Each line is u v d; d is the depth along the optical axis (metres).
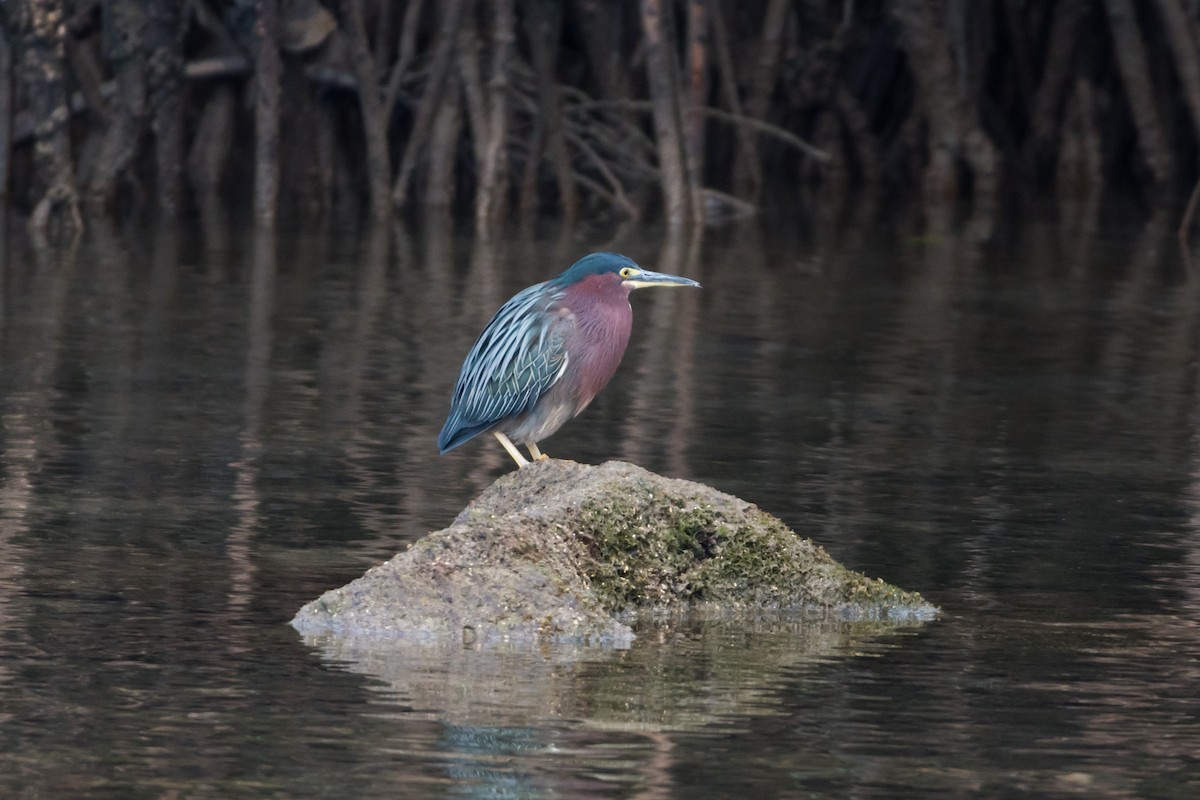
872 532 10.89
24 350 16.75
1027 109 38.47
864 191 36.53
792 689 7.77
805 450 13.29
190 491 11.61
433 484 11.92
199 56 32.50
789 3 36.34
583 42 35.22
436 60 31.17
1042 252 26.61
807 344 18.17
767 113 36.53
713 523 9.28
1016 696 7.72
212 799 6.39
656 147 34.56
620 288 10.12
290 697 7.50
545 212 32.00
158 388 15.15
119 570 9.60
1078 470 12.75
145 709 7.32
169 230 27.52
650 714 7.38
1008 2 38.12
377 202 30.62
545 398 10.02
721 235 28.36
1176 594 9.58
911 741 7.12
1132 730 7.29
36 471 12.08
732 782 6.62
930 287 22.50
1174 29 33.94
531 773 6.68
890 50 37.81
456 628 8.50
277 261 23.80
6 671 7.80
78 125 32.19
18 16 27.81
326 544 10.27
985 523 11.17
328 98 32.16
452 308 19.75
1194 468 12.88
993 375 16.62
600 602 8.91
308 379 15.66
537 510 9.02
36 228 27.09
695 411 14.70
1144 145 35.53
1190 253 26.70
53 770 6.65
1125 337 18.83
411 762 6.76
